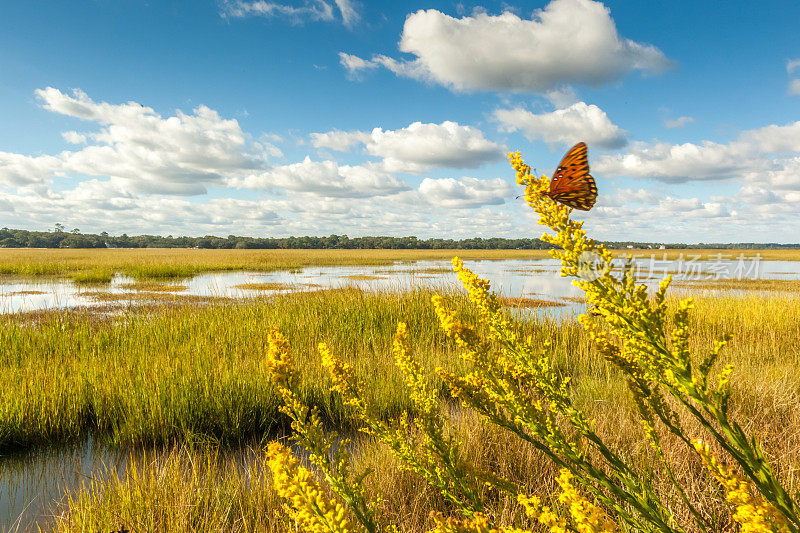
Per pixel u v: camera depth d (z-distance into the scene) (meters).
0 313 13.22
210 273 33.28
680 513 2.54
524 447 3.73
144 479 3.61
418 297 10.83
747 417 4.14
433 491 3.29
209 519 3.24
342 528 0.96
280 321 9.50
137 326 9.70
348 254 74.00
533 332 8.19
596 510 1.03
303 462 4.23
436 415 1.99
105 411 5.41
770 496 0.97
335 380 1.98
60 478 4.30
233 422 5.17
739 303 11.79
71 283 23.97
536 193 1.13
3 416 5.03
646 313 1.06
